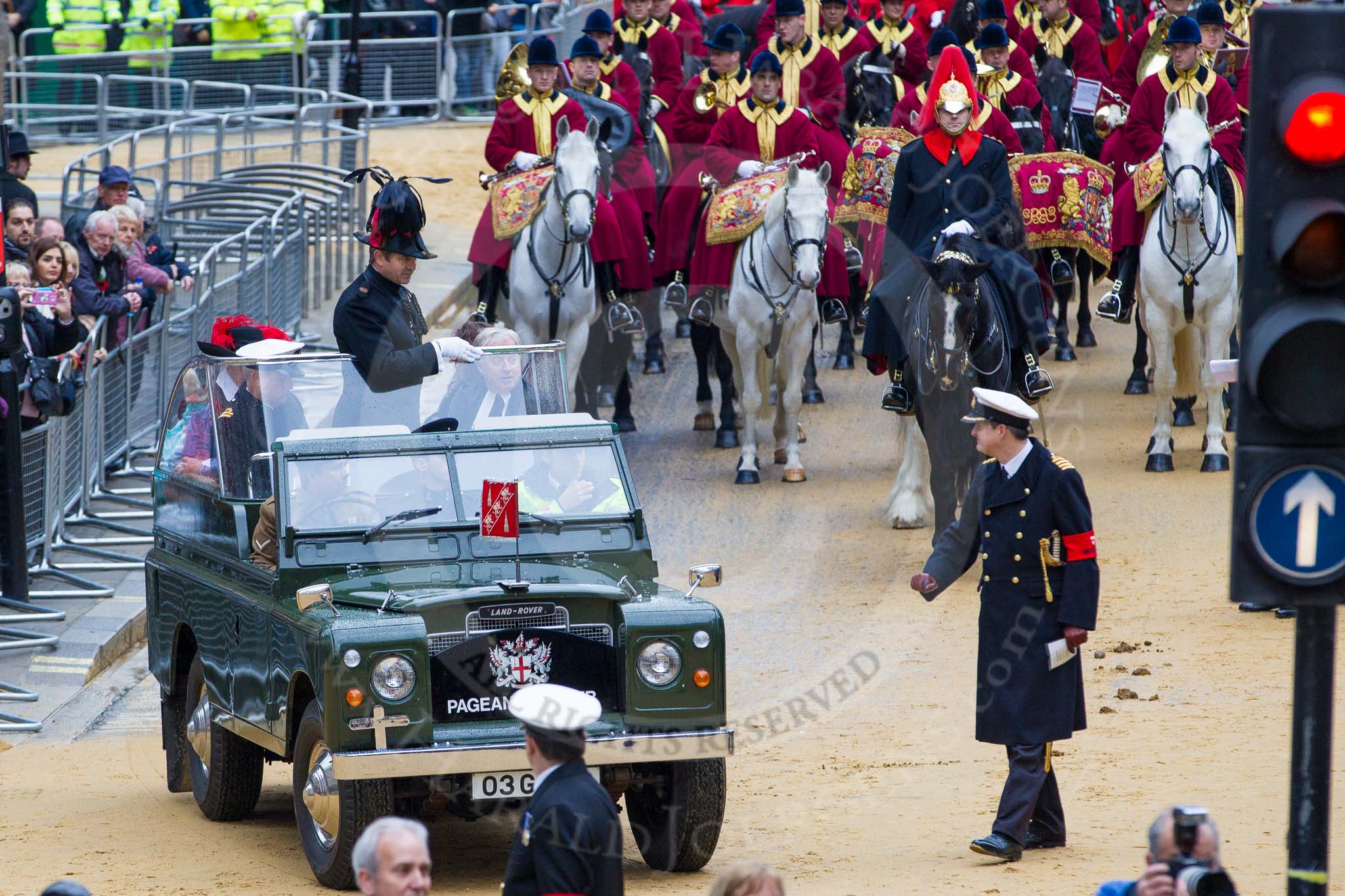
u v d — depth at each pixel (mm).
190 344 60688
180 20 102562
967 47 65188
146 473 55500
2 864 28328
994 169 43438
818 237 44062
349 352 30016
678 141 57062
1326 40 15945
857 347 50906
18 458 45000
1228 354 56344
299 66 104875
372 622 25469
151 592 34781
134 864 28281
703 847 27297
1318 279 15984
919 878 26016
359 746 25156
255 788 31328
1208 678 39281
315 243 76500
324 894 26109
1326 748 16969
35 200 53344
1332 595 16406
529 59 56031
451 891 26734
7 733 38594
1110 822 29312
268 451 29734
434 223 90062
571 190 43469
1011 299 41750
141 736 38594
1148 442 60094
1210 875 17703
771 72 55250
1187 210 53406
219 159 80625
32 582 47688
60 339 48562
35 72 99938
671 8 76250
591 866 18859
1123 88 71312
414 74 112688
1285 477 16375
